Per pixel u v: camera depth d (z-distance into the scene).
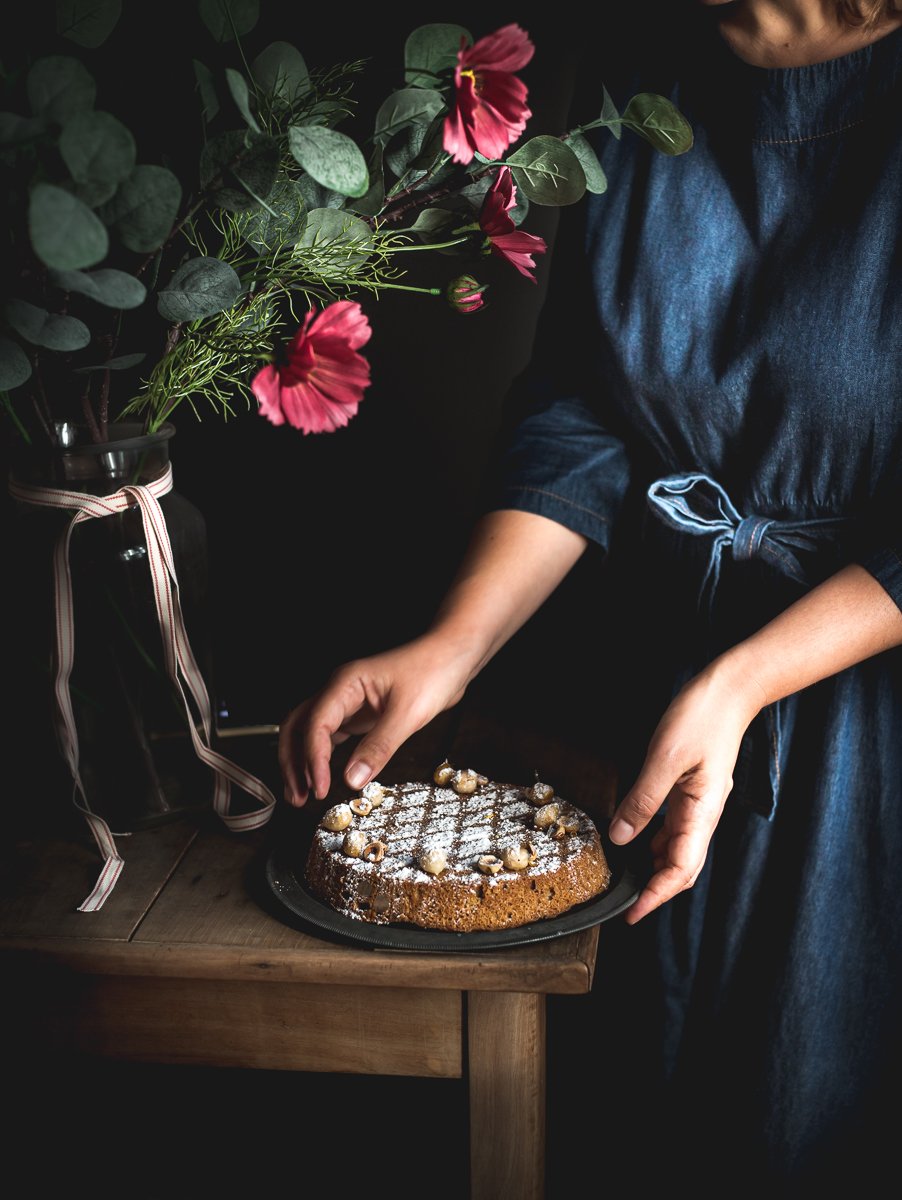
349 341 1.16
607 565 1.64
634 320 1.48
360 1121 1.88
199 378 1.37
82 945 1.27
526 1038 1.27
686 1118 1.63
